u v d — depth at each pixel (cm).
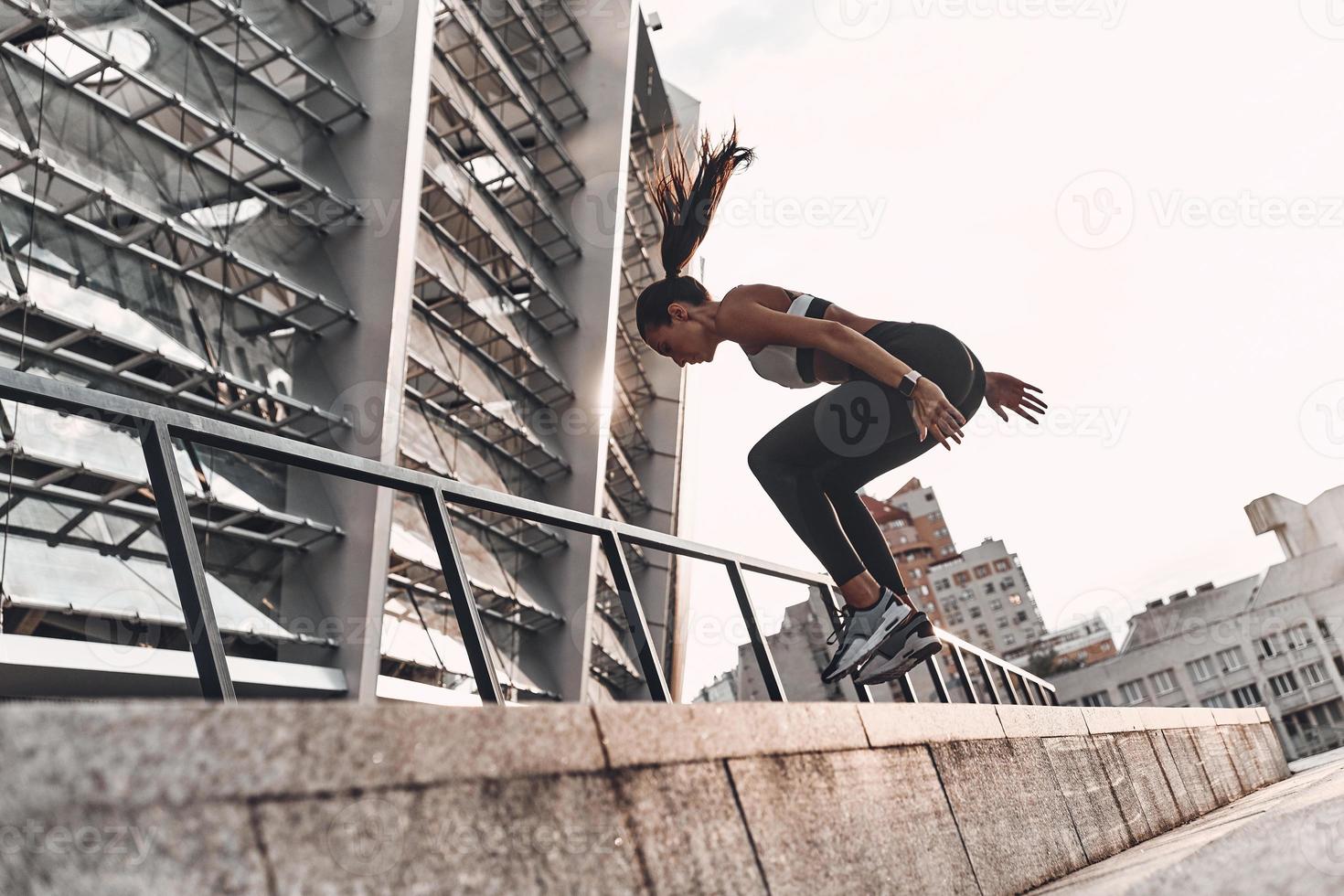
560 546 2439
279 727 114
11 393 162
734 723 196
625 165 2819
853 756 232
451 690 1784
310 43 1834
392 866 119
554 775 149
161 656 1194
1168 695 7888
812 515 317
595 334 2680
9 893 87
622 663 2912
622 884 152
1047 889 270
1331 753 1544
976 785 288
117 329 1316
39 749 93
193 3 1578
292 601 1502
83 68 1362
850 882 209
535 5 2833
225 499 1409
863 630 316
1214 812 533
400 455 1803
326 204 1731
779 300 334
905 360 317
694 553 358
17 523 1141
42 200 1273
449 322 2203
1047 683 1088
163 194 1465
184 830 101
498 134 2567
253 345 1576
